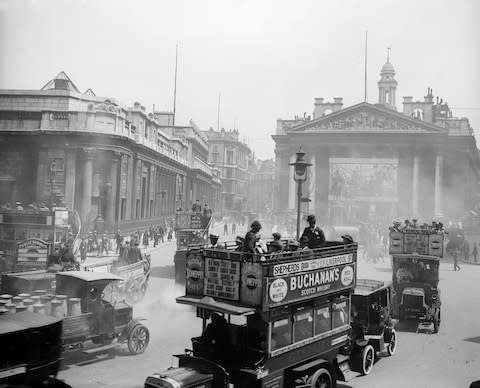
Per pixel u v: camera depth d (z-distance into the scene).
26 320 10.05
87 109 48.78
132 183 53.44
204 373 8.63
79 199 46.56
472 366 13.23
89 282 12.78
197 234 28.33
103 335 13.13
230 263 9.30
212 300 9.32
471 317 19.62
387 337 14.27
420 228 19.58
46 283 15.95
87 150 46.31
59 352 10.23
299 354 9.79
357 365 12.20
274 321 9.19
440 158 83.62
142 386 11.03
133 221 53.25
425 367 13.12
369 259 38.84
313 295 10.03
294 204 89.31
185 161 87.38
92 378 11.59
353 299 13.52
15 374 9.27
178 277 22.91
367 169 84.69
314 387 9.62
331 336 10.70
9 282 15.76
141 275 20.95
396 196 83.81
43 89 52.22
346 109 87.94
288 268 9.35
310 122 89.81
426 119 94.75
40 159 46.69
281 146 95.69
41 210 26.39
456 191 85.62
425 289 17.47
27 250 22.16
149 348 14.26
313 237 11.81
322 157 90.19
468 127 86.44
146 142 57.34
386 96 106.75
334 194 85.06
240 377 9.01
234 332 9.41
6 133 47.09
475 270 34.88
